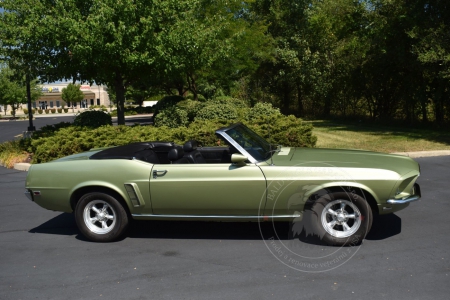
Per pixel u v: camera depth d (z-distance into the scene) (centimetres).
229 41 1574
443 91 1716
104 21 1189
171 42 1277
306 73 2575
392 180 491
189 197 526
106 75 1337
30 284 439
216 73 2125
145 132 1153
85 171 551
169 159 577
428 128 1769
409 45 1756
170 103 1730
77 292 417
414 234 546
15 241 577
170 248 530
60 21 1190
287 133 1098
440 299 375
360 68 2156
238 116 1416
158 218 548
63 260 503
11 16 1235
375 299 379
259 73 2953
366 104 2327
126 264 484
